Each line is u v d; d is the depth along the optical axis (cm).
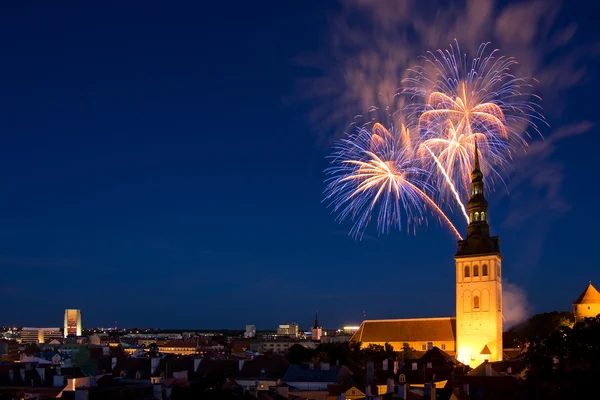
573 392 10294
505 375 15650
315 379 16512
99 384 14088
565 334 11675
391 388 12406
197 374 17625
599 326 10612
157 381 13125
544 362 11194
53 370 16062
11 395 13612
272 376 17138
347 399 14012
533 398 11475
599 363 10119
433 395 11700
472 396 13312
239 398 11462
